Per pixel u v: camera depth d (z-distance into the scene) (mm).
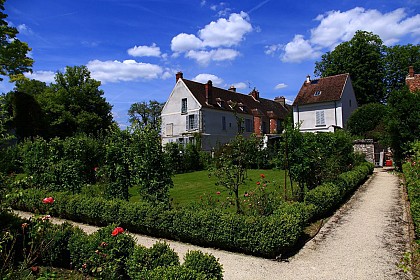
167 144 23281
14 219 6379
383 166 24219
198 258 4625
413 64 38906
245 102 41688
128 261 4828
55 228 6027
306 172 9875
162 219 7480
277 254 6191
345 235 7473
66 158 11680
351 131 28078
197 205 8453
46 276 4660
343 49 38781
